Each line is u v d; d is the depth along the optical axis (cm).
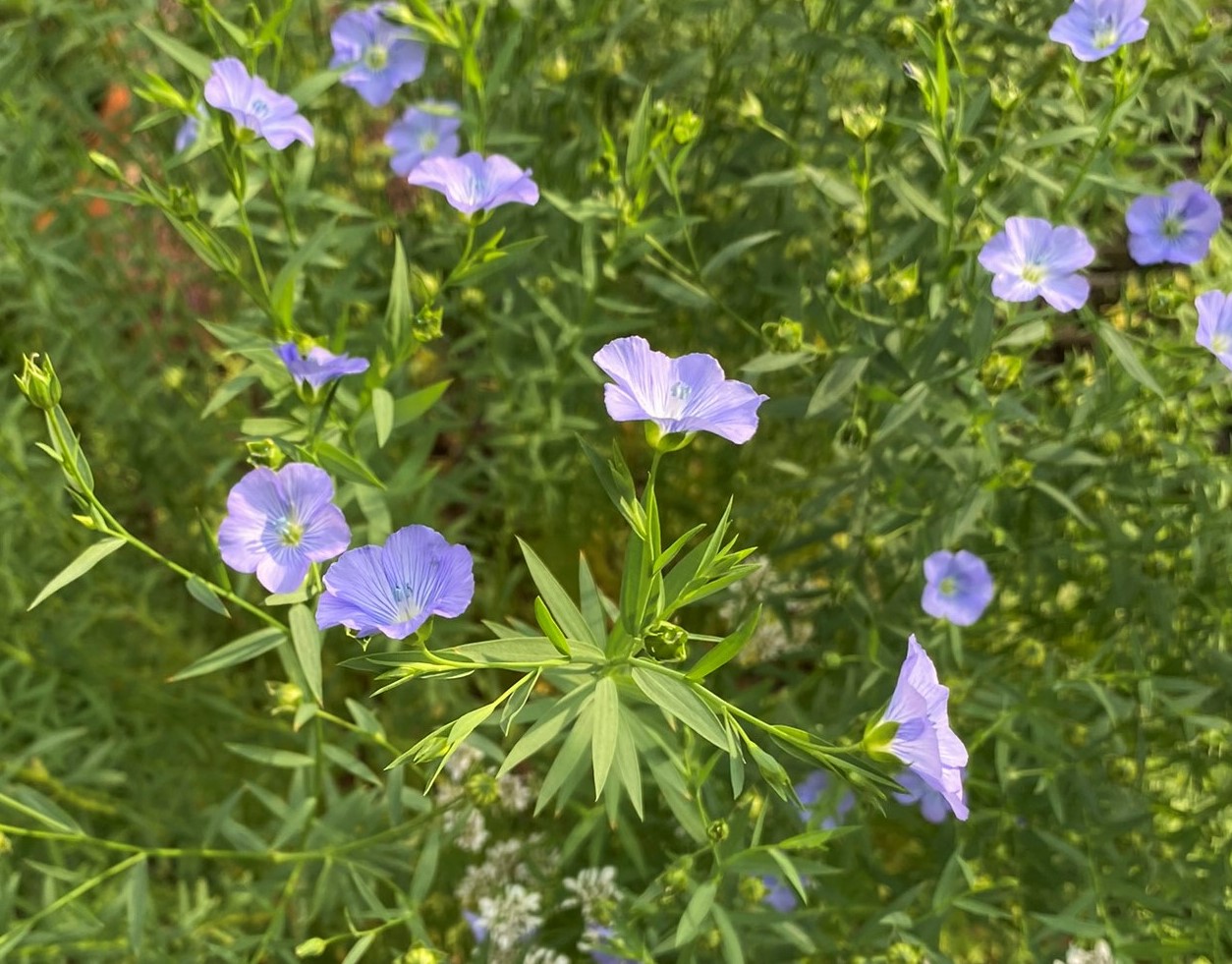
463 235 36
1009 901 33
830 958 31
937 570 32
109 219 40
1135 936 30
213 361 43
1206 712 32
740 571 22
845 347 30
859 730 30
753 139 35
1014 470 30
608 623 33
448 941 36
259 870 37
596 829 32
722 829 26
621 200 31
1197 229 31
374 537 30
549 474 39
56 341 41
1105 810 31
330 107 39
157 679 41
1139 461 32
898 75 31
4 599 37
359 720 28
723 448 43
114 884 34
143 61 40
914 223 33
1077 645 35
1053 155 32
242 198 28
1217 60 32
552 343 39
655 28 38
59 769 38
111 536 24
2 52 35
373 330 35
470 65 31
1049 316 32
